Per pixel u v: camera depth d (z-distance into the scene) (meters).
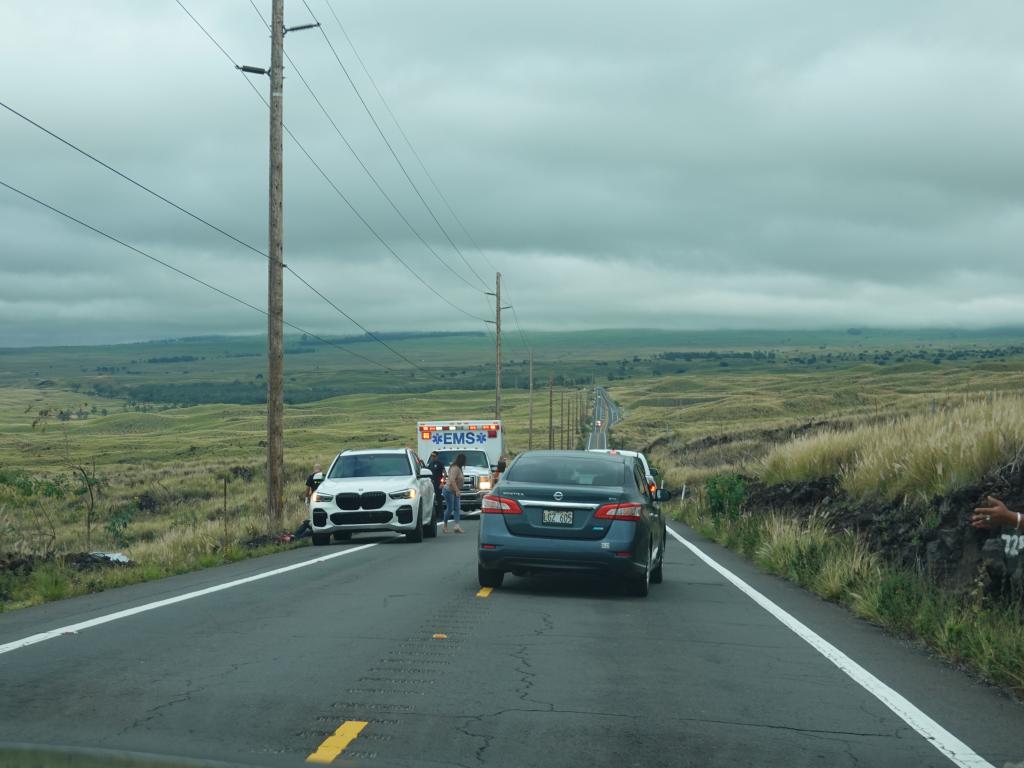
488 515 12.64
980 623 9.04
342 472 22.69
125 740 5.73
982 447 13.91
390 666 8.00
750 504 26.59
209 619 10.30
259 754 5.55
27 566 14.85
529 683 7.51
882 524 15.54
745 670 8.20
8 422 155.25
